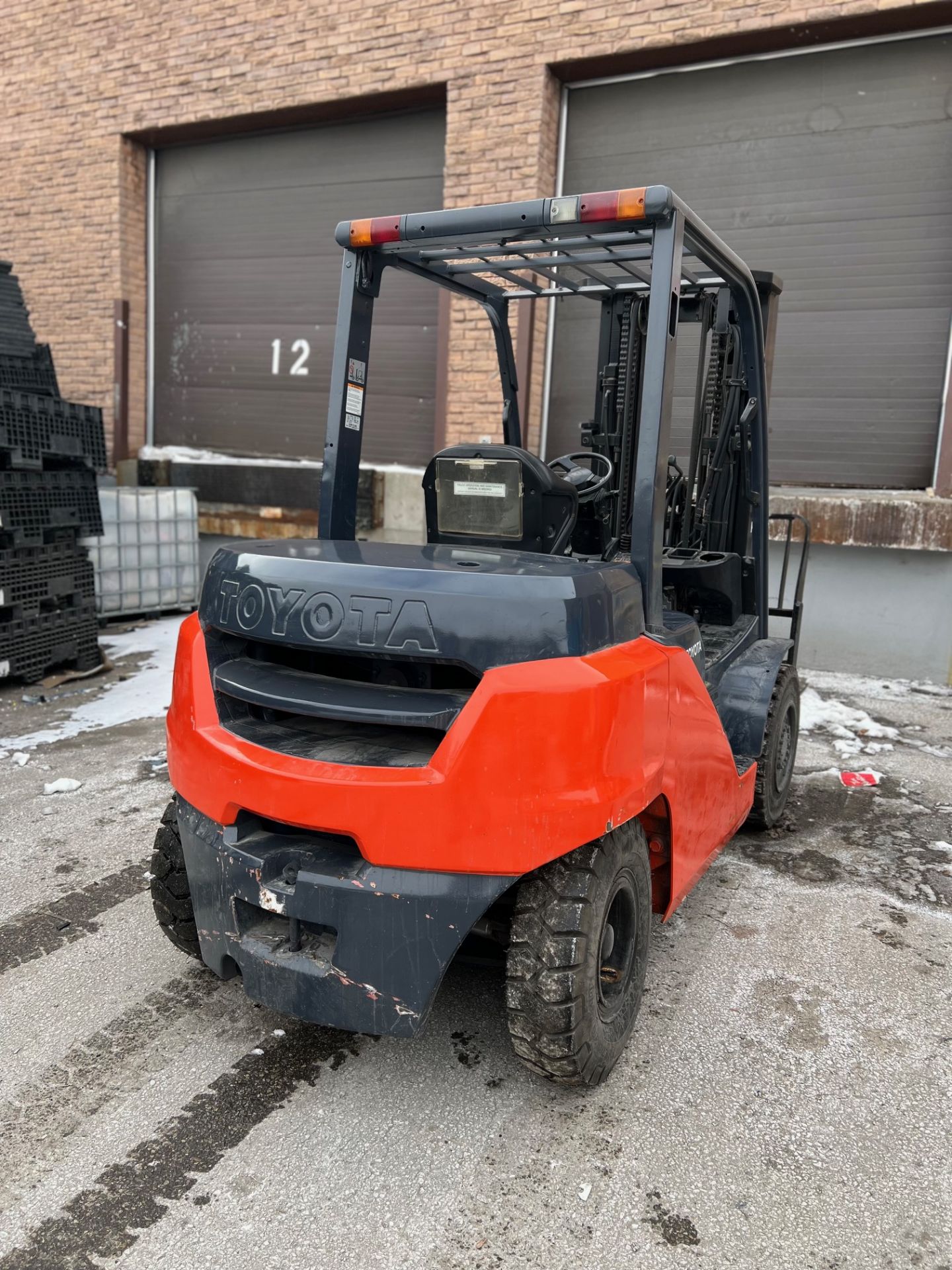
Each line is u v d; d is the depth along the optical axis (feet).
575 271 12.81
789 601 22.97
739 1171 7.09
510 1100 7.90
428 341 28.19
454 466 9.29
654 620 8.20
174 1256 6.25
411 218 8.47
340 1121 7.61
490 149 25.13
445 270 10.43
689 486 13.29
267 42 28.04
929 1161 7.25
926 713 19.81
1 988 9.45
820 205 22.86
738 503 13.51
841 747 17.47
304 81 27.68
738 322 11.74
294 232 30.53
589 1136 7.45
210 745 7.66
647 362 7.82
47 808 14.10
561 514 9.21
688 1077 8.23
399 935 6.86
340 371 9.37
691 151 24.09
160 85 30.25
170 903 8.98
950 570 21.44
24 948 10.22
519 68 24.38
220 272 32.07
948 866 12.76
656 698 7.69
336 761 7.11
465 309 25.88
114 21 30.71
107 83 31.27
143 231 32.94
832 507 21.70
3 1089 7.94
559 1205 6.73
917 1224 6.62
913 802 15.06
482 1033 8.88
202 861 7.79
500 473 9.06
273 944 7.49
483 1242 6.39
